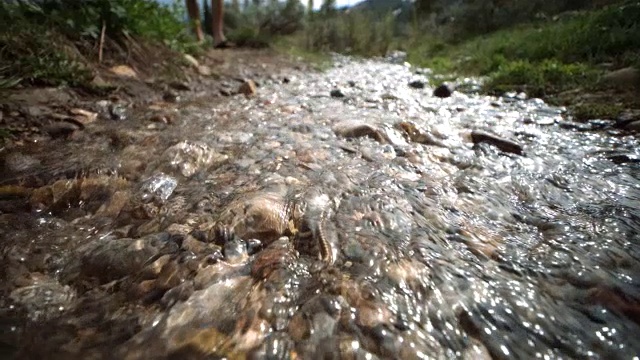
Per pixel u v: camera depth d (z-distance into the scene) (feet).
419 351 3.46
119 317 3.91
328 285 4.18
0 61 10.75
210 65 21.85
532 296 4.09
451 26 37.99
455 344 3.55
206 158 7.88
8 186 6.46
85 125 9.96
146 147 8.40
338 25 39.34
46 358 3.46
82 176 6.88
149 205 6.08
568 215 5.68
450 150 8.46
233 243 4.98
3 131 8.41
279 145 8.67
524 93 14.73
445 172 7.27
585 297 4.07
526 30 26.53
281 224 5.34
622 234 5.12
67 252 4.97
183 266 4.57
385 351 3.45
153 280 4.39
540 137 9.42
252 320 3.77
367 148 8.45
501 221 5.56
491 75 17.92
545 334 3.67
